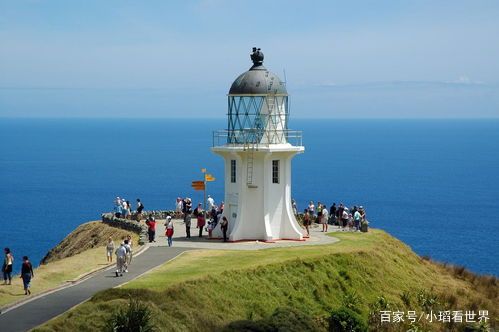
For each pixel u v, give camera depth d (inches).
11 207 5679.1
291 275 2085.4
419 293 2249.0
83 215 5226.4
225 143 2556.6
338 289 2119.8
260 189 2502.5
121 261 1945.1
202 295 1803.6
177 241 2493.8
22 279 1843.0
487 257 3865.7
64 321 1515.7
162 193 6382.9
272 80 2541.8
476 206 5989.2
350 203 5935.0
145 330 1488.7
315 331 1753.2
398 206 5885.8
